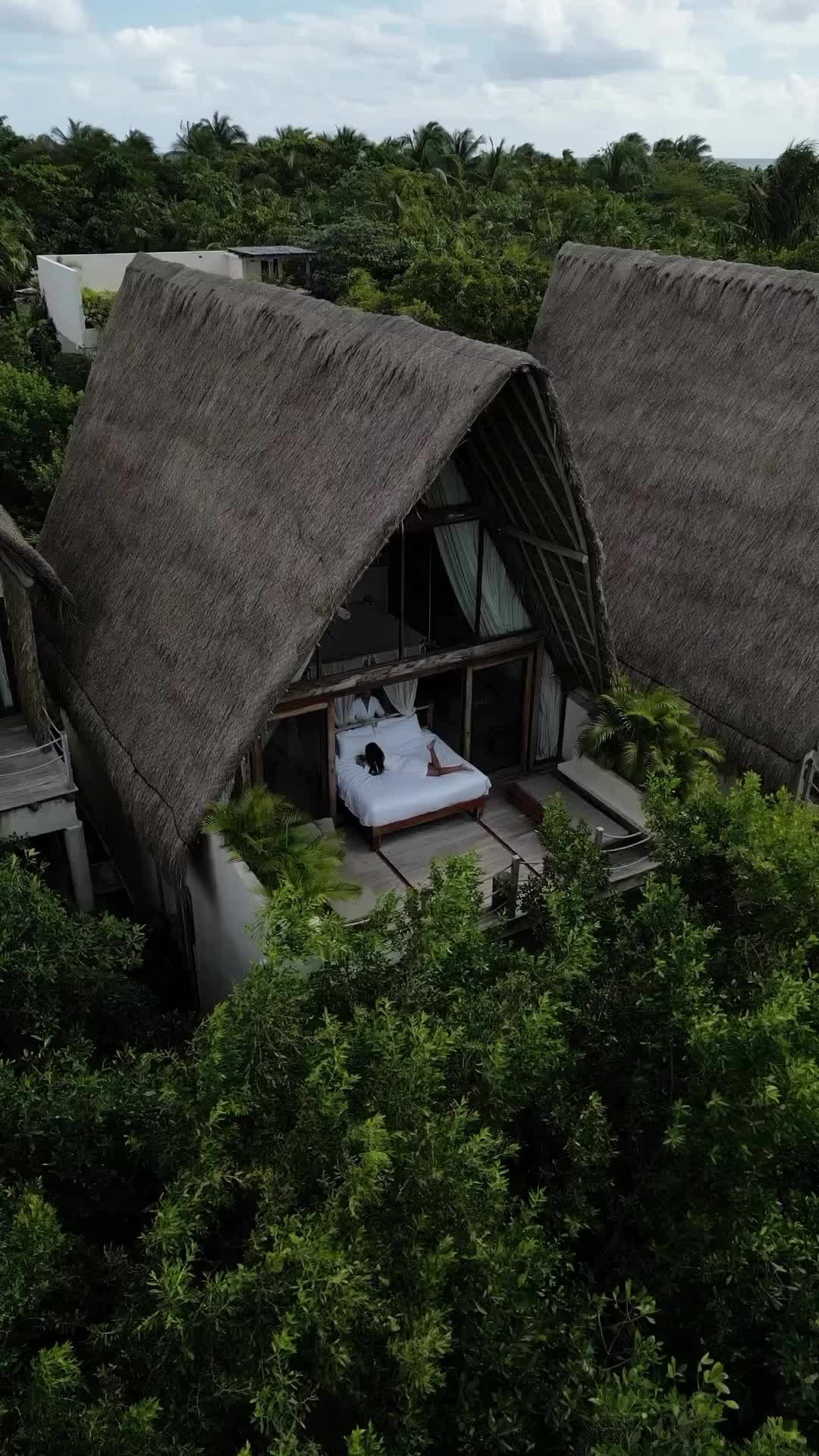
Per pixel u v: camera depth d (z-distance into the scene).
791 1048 7.38
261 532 12.32
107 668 14.45
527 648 14.55
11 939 9.05
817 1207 7.59
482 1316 6.54
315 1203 6.86
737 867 9.19
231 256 44.94
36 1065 8.69
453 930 8.61
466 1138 7.31
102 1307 7.64
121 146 70.88
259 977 7.61
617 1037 8.64
